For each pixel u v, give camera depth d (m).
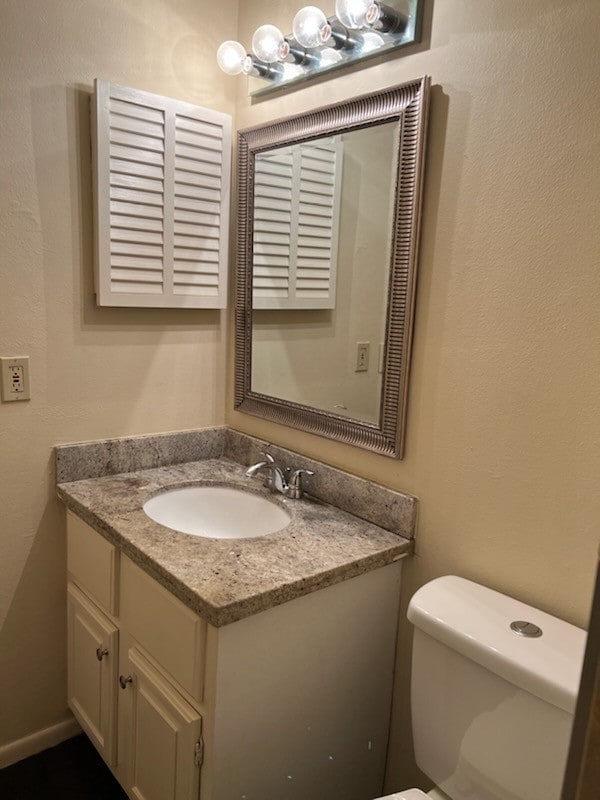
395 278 1.38
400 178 1.35
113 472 1.81
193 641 1.20
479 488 1.28
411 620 1.20
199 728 1.21
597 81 1.03
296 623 1.26
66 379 1.69
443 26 1.26
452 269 1.29
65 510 1.75
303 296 1.67
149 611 1.35
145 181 1.68
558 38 1.07
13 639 1.73
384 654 1.48
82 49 1.58
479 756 1.12
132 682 1.43
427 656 1.20
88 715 1.68
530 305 1.16
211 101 1.83
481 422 1.26
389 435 1.45
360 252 1.48
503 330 1.21
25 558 1.71
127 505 1.57
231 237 1.92
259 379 1.88
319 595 1.29
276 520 1.64
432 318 1.34
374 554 1.35
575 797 0.42
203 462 1.96
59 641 1.82
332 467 1.62
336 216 1.53
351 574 1.31
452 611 1.17
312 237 1.61
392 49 1.36
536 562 1.19
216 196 1.83
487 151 1.20
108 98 1.58
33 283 1.59
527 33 1.11
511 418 1.21
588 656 0.41
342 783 1.46
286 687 1.28
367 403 1.50
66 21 1.54
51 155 1.57
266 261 1.79
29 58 1.50
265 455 1.75
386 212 1.39
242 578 1.21
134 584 1.40
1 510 1.65
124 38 1.64
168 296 1.78
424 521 1.41
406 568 1.46
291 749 1.33
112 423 1.80
